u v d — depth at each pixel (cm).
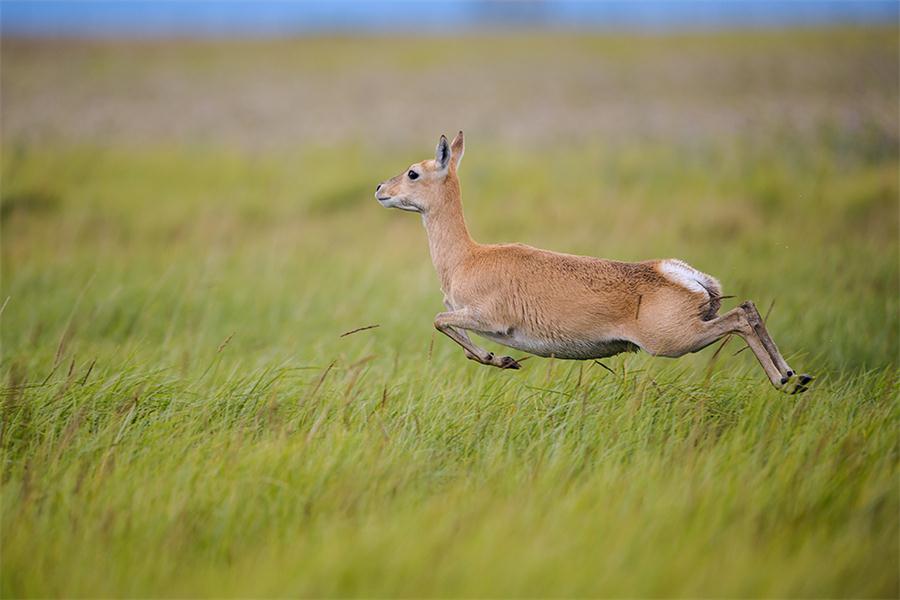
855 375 2834
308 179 6506
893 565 1731
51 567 1816
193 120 9719
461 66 14762
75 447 2234
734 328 2298
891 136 6850
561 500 1948
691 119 9081
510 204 5644
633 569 1722
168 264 4500
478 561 1720
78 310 3781
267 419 2400
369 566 1728
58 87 12281
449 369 2878
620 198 5647
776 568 1708
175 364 2950
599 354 2480
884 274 3891
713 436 2261
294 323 3672
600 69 13838
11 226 5484
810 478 1995
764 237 4688
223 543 1872
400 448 2219
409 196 2686
